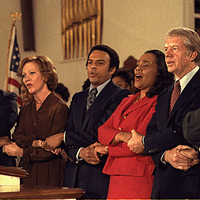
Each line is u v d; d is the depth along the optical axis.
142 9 8.42
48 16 9.83
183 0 7.67
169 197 2.73
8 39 9.48
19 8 9.79
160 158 2.81
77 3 9.47
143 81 3.38
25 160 3.77
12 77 8.27
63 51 9.65
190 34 2.99
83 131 3.63
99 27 9.12
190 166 2.71
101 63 3.81
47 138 3.72
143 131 3.15
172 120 2.86
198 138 2.47
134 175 3.05
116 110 3.49
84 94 3.89
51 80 4.01
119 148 3.21
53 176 3.71
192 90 2.83
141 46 8.47
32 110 3.96
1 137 3.89
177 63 2.96
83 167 3.54
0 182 2.46
